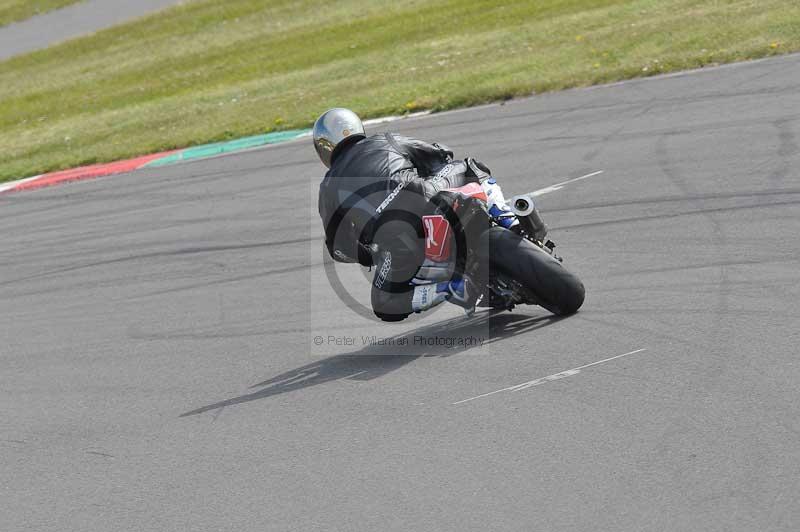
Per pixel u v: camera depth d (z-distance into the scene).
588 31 70.94
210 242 40.47
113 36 123.81
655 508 15.51
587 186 37.19
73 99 95.25
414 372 23.06
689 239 29.42
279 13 116.12
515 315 26.23
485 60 68.94
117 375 26.98
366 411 21.30
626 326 23.41
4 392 27.12
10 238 47.72
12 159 70.44
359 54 86.25
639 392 19.70
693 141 40.28
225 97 77.44
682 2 73.56
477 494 16.86
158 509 18.55
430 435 19.50
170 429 22.44
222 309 31.61
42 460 21.97
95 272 39.31
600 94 52.28
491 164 42.97
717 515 15.05
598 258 29.17
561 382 20.84
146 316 32.34
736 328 22.27
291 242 38.38
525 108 52.75
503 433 18.97
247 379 25.00
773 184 33.16
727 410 18.34
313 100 67.94
